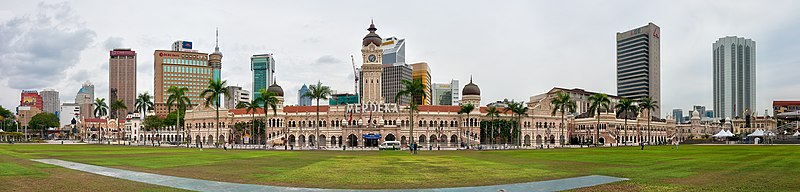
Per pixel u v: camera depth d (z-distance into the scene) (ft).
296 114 652.48
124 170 161.99
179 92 527.81
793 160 209.87
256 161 212.64
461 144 516.73
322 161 214.07
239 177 143.43
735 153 281.13
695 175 145.18
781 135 648.38
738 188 116.06
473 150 378.12
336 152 328.49
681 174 148.36
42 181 128.26
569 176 146.30
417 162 208.03
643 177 140.87
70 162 195.93
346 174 152.56
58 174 146.20
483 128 638.94
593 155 271.49
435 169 171.42
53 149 344.49
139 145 512.22
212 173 154.51
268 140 605.73
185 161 208.85
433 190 118.42
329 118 635.25
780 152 289.53
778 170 160.15
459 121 637.71
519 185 126.93
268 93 509.35
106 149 356.18
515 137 643.04
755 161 204.85
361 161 214.90
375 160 222.69
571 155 273.13
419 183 130.62
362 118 622.95
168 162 201.36
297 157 249.55
